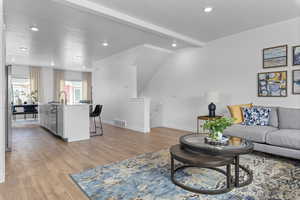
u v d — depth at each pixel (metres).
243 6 2.92
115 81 6.54
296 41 3.36
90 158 3.09
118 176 2.38
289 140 2.67
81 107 4.48
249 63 4.02
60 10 3.02
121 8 2.98
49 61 7.55
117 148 3.68
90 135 4.89
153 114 6.65
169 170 2.56
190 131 5.36
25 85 8.71
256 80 3.92
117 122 6.41
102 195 1.93
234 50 4.29
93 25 3.67
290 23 3.42
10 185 2.16
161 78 6.37
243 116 3.68
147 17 3.33
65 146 3.84
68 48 5.48
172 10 3.05
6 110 3.51
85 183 2.20
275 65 3.62
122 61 6.11
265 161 2.86
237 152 2.03
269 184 2.13
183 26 3.77
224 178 2.30
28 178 2.34
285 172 2.45
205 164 1.92
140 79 6.67
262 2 2.80
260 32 3.83
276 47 3.60
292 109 3.23
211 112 4.32
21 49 5.56
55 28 3.83
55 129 4.83
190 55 5.34
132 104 5.72
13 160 3.00
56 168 2.66
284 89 3.51
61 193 1.99
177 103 5.77
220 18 3.38
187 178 2.31
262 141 2.97
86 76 10.35
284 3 2.83
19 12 3.08
